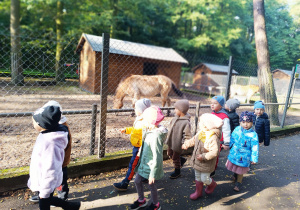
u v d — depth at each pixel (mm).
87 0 19016
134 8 23375
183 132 3186
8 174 2744
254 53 28453
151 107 2512
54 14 18094
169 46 29234
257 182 3555
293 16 18578
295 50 18781
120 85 7395
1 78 8430
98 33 22547
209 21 25984
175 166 3420
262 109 3750
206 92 17000
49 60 5070
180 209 2695
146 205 2674
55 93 9453
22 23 19469
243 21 26484
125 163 3607
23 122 5559
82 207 2578
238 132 3104
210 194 3094
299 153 5031
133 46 14188
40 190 1891
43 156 1882
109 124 6008
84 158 3379
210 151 2631
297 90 12227
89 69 11453
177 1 26312
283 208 2883
